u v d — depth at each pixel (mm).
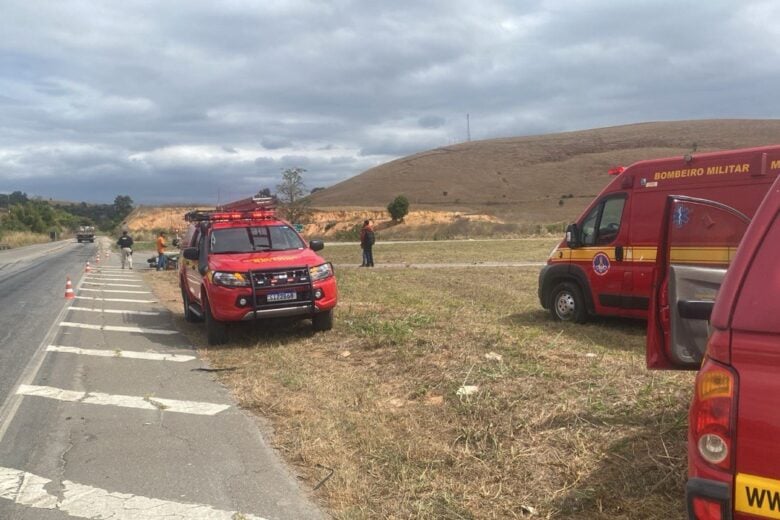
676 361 3451
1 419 5969
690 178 8398
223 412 6043
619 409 4984
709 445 2295
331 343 8703
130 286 19188
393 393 6270
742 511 2193
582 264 9766
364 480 4348
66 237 95562
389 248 35469
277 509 4031
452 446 4777
